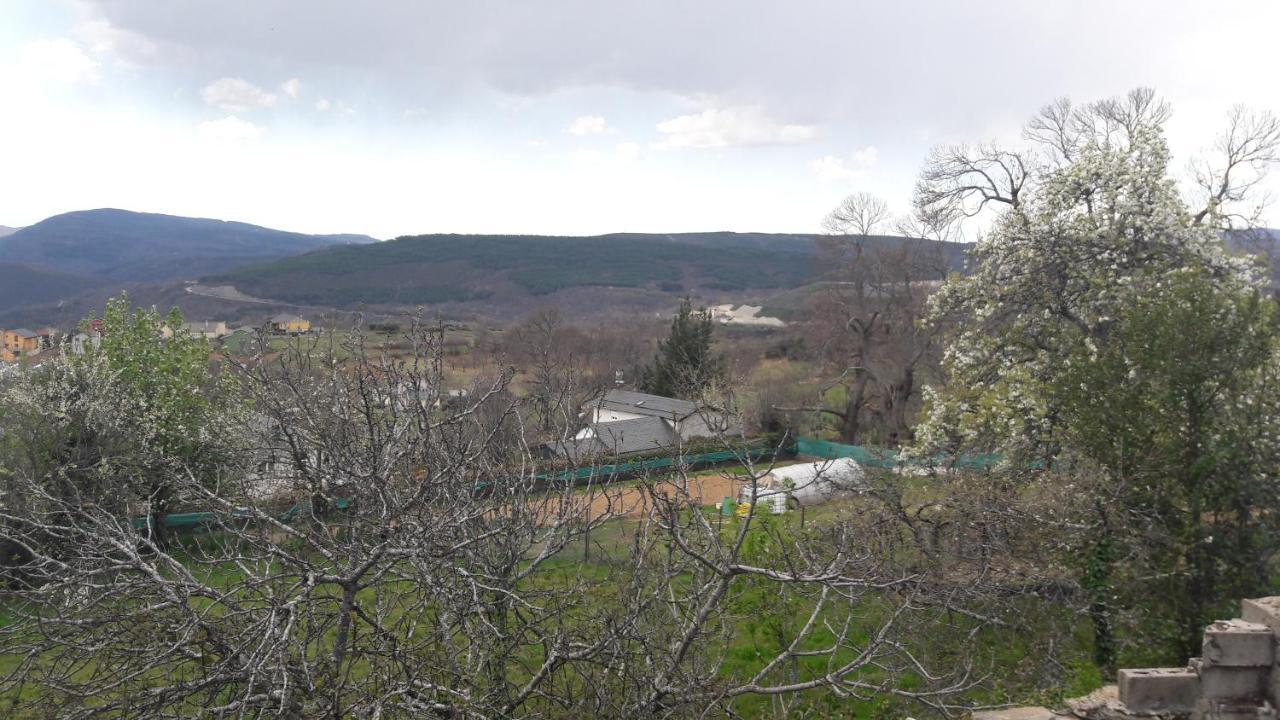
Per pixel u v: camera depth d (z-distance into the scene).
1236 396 9.95
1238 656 7.26
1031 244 17.12
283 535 7.95
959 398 17.62
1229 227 17.09
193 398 20.72
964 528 11.24
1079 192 17.16
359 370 6.93
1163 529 10.05
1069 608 10.37
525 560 8.28
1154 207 16.03
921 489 13.30
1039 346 16.64
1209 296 10.33
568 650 6.87
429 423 6.54
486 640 7.03
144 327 22.70
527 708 7.36
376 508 6.67
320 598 6.71
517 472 8.66
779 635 10.20
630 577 8.48
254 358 7.83
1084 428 10.73
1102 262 16.61
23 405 17.66
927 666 9.59
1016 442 14.95
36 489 6.74
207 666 6.54
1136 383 10.39
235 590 6.68
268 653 5.23
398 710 6.27
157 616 6.21
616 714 6.89
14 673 6.25
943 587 10.19
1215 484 9.77
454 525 6.44
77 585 6.12
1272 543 9.91
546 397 9.66
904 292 37.28
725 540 10.02
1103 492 10.51
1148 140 16.64
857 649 8.74
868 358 37.66
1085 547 10.52
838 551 7.23
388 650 6.78
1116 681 9.30
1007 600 10.48
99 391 18.78
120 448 17.55
